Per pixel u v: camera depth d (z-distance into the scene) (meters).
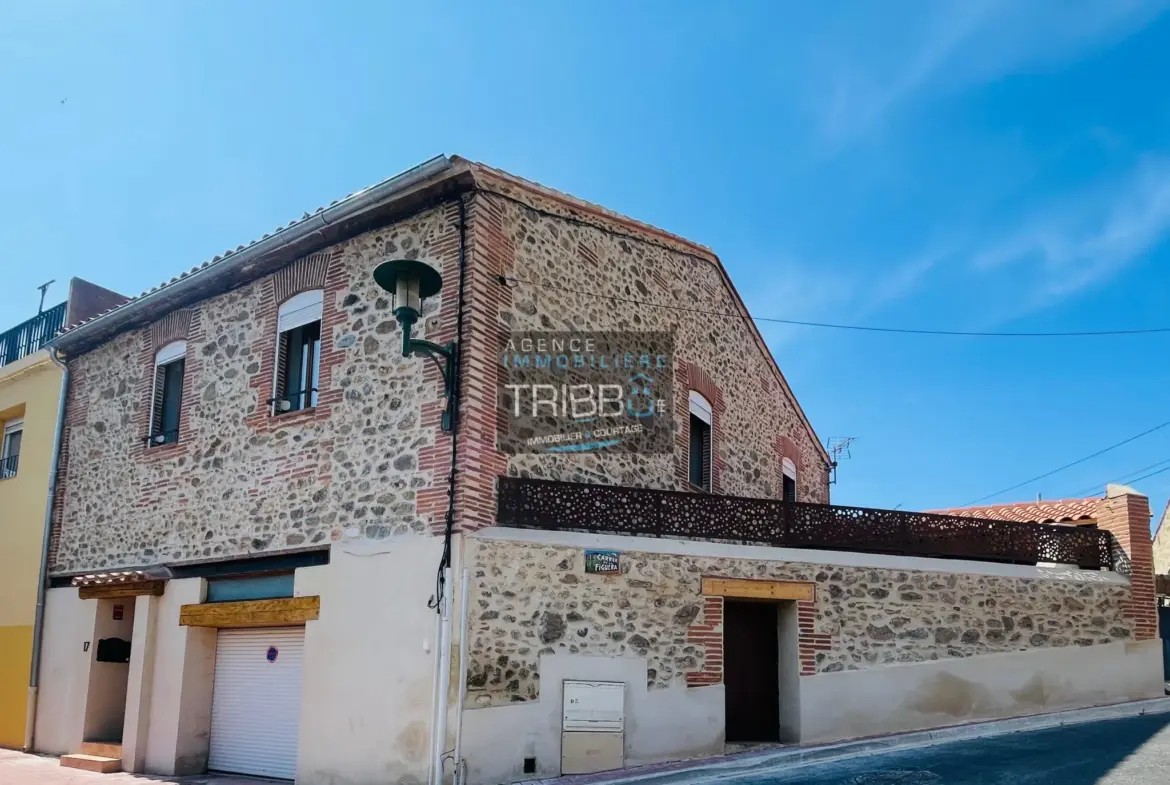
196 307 12.98
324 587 10.26
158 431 13.20
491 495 9.71
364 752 9.42
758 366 16.30
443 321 10.08
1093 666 12.14
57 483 14.55
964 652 11.52
